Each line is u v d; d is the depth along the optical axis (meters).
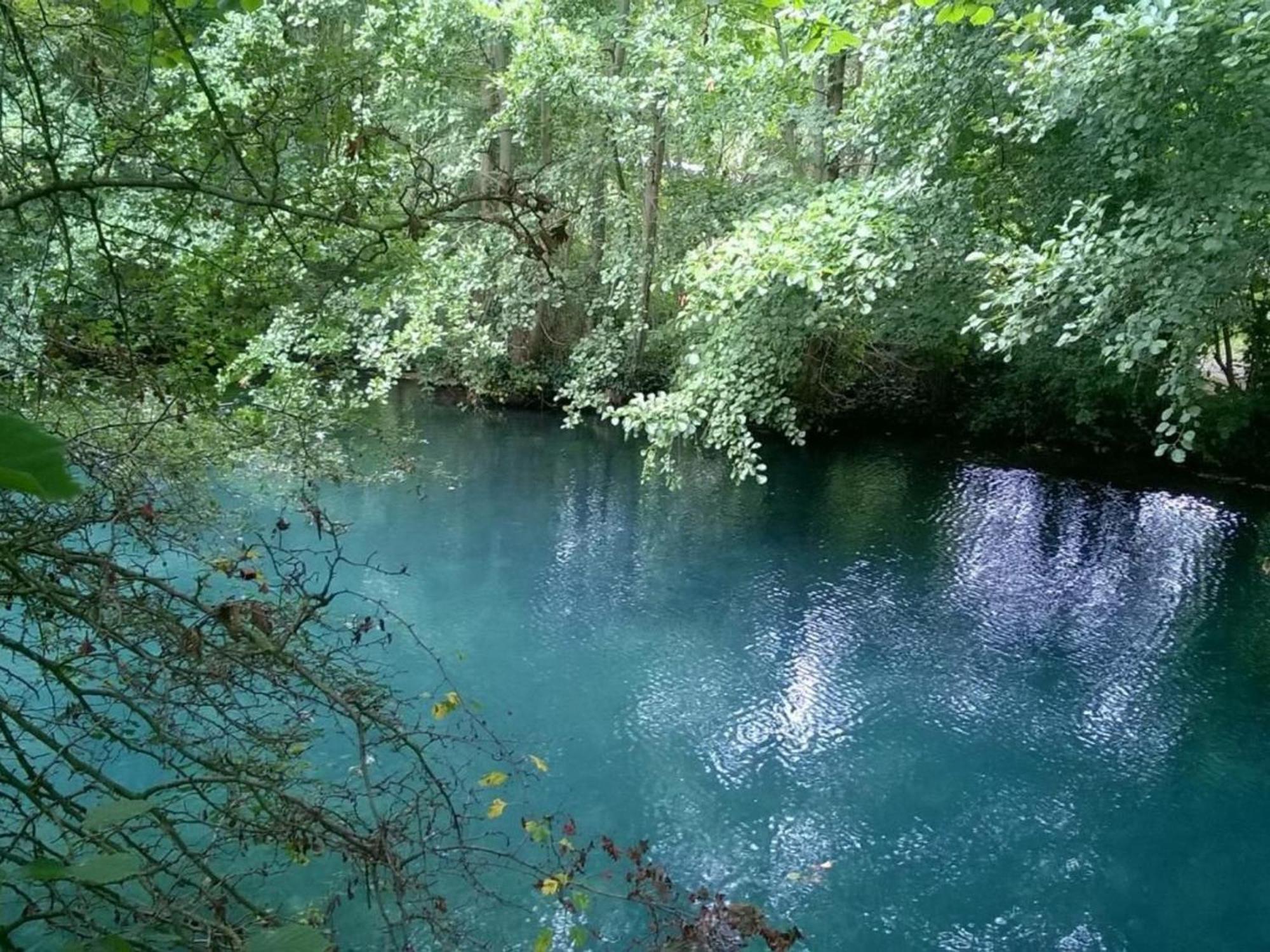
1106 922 4.96
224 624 2.31
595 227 13.47
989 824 5.76
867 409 16.81
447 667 7.22
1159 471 14.47
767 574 9.77
